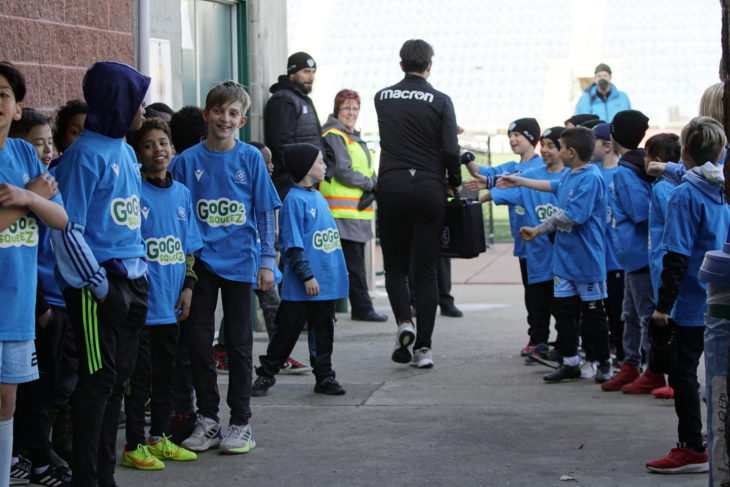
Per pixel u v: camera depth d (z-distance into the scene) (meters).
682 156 5.53
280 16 10.66
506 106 41.78
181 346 5.94
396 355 8.35
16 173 4.18
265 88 10.25
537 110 41.44
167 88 8.70
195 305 5.86
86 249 4.36
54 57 7.15
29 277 4.19
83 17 7.41
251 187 5.93
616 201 7.32
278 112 9.53
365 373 8.33
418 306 8.52
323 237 7.25
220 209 5.88
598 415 6.69
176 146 6.86
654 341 5.39
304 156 7.17
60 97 7.21
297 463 5.64
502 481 5.27
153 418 5.71
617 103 14.80
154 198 5.45
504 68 43.69
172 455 5.68
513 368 8.50
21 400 5.05
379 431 6.34
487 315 11.55
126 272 4.56
